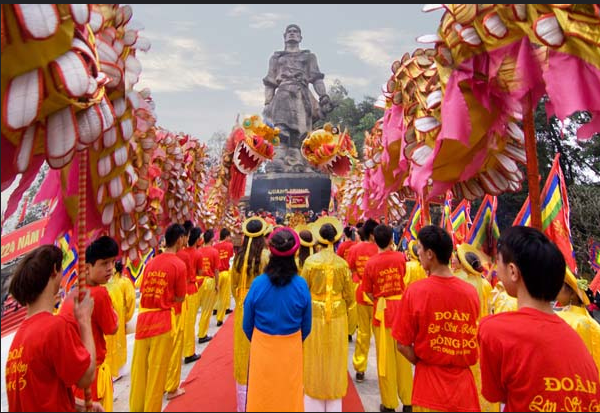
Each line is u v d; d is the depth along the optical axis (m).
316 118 18.70
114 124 1.62
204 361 4.14
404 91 2.31
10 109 1.07
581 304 2.20
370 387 3.62
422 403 1.87
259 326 2.25
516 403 1.29
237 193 6.88
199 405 3.05
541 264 1.35
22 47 1.07
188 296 4.23
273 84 19.09
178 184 3.92
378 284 3.25
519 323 1.34
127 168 1.86
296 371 2.20
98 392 2.16
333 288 2.98
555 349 1.27
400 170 2.59
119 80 1.54
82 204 1.58
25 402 1.42
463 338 1.86
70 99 1.22
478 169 2.21
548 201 2.65
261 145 5.98
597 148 8.28
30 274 1.52
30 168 1.46
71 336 1.49
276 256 2.35
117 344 3.60
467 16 1.64
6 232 2.10
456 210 5.02
